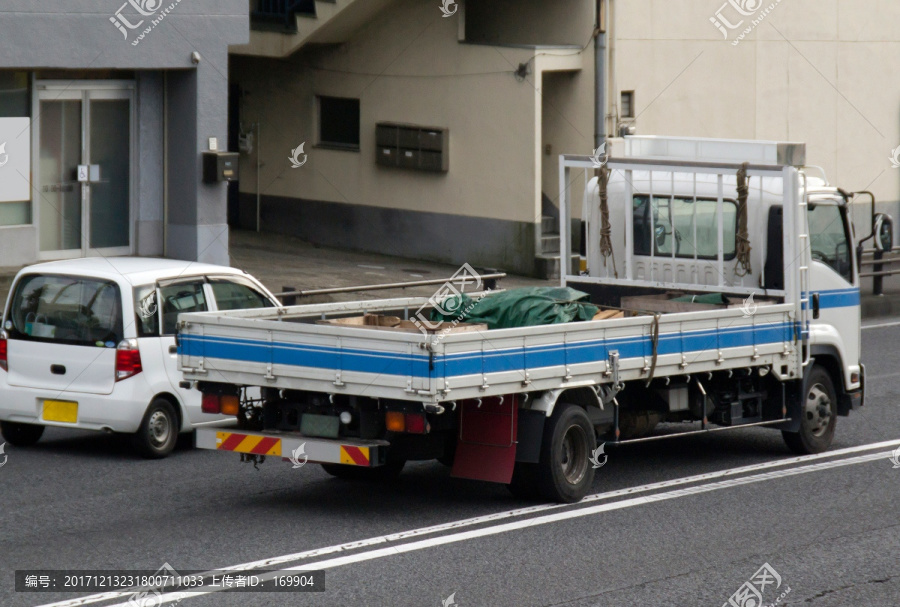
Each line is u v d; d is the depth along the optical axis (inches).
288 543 645.9
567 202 957.8
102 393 822.5
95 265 860.0
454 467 718.5
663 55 1827.0
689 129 1871.3
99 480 783.7
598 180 938.1
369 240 1953.7
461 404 716.0
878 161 2085.4
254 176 2081.7
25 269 855.7
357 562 613.0
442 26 1823.3
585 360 714.2
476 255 1830.7
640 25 1795.0
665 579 595.2
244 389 731.4
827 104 2007.9
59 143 1419.8
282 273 1652.3
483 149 1803.6
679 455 899.4
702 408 821.9
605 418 771.4
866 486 800.9
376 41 1902.1
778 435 978.7
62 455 853.2
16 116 1380.4
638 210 936.9
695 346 780.6
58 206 1427.2
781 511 733.3
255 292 901.2
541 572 601.6
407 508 729.0
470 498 757.3
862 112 2050.9
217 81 1473.9
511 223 1785.2
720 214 874.1
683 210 908.6
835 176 2036.2
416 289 1596.9
